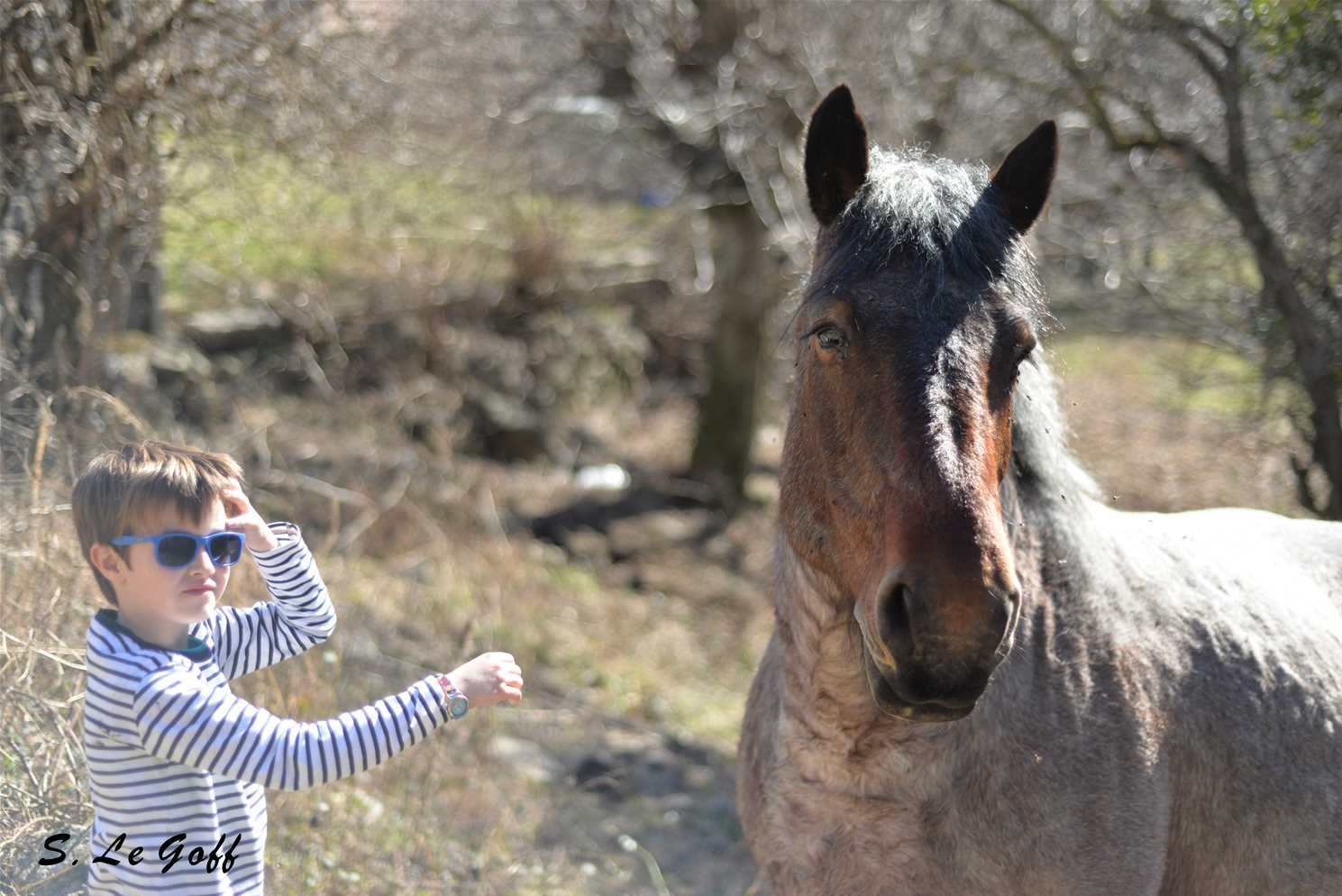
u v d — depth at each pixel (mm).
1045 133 2309
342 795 3896
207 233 5047
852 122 2297
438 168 8055
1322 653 2537
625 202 10641
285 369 8953
